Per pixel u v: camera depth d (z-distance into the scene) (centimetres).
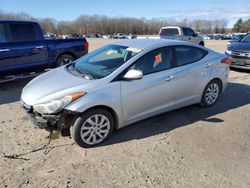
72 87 383
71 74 439
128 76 401
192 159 371
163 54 463
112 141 413
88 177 327
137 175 333
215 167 355
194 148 400
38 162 354
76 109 365
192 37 1730
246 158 379
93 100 376
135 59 425
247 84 774
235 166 359
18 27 708
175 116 513
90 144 393
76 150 385
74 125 377
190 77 496
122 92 405
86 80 403
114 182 320
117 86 400
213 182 325
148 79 435
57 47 801
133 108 427
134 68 423
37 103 374
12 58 694
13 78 703
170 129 459
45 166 346
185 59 497
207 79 533
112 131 414
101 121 396
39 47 752
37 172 334
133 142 411
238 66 937
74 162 356
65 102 365
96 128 394
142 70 432
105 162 359
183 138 429
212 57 545
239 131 461
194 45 521
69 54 845
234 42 1030
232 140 429
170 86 465
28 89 418
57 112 366
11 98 615
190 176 334
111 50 475
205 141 422
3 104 572
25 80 780
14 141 406
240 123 493
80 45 866
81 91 376
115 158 368
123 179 325
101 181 321
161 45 465
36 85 420
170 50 474
